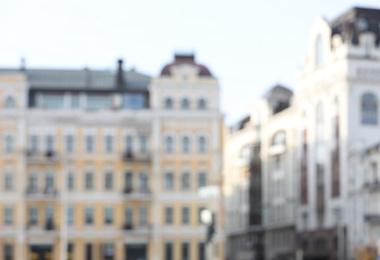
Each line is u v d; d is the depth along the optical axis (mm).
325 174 95688
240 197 120438
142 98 94312
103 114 92188
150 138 92938
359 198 88375
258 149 114875
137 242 91500
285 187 106812
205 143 93000
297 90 102812
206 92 93500
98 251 90750
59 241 90438
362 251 82000
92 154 91812
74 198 91000
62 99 93188
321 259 95125
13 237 89938
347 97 91938
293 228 104250
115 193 91562
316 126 98125
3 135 91312
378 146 86000
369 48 93688
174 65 95688
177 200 92062
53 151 91312
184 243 91688
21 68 97125
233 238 124562
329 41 96312
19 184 90750
